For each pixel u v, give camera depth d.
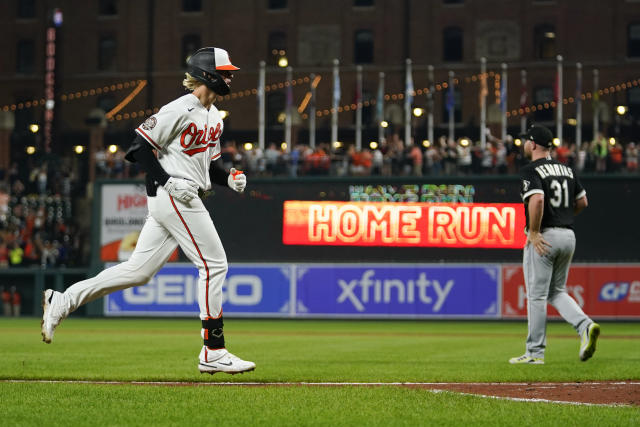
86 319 84.00
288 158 86.81
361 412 17.42
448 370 27.61
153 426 15.75
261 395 19.78
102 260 86.94
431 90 123.00
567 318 29.44
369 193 82.44
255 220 83.69
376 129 139.75
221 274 21.75
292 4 156.00
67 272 89.31
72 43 162.12
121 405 18.16
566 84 148.62
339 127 144.12
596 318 80.31
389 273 82.00
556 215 29.17
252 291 83.81
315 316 82.88
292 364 30.14
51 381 23.44
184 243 21.44
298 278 83.06
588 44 148.50
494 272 80.75
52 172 99.81
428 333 60.00
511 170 83.69
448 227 81.44
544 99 149.25
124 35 160.88
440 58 152.25
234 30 157.75
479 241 81.06
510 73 149.62
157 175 20.89
